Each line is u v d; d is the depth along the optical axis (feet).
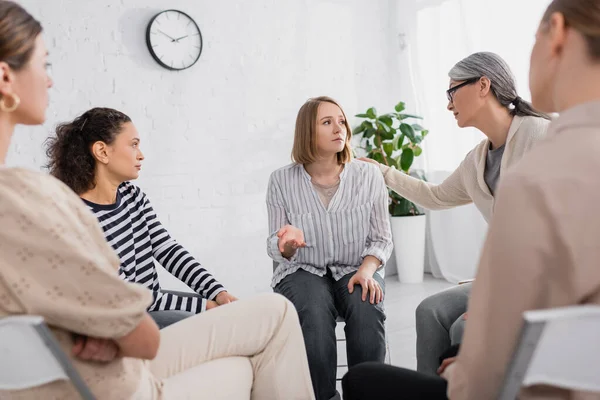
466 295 6.18
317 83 13.73
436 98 13.94
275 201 7.11
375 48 14.75
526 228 2.40
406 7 14.44
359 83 14.48
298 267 6.94
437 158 14.10
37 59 3.16
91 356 3.10
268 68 12.93
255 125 12.81
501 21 12.17
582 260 2.33
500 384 2.61
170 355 4.22
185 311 6.06
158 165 11.71
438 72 13.82
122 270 5.78
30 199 2.85
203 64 12.09
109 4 11.00
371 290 6.44
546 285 2.42
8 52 3.00
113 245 5.75
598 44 2.61
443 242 14.23
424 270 15.39
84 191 5.74
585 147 2.44
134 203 6.27
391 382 3.33
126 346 3.08
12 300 2.83
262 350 4.49
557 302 2.42
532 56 2.99
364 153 14.75
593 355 2.47
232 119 12.50
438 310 6.00
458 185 7.13
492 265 2.52
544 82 2.92
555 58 2.83
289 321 4.48
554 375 2.56
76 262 2.85
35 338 2.70
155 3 11.46
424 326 6.01
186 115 11.94
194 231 12.16
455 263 14.02
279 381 4.45
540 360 2.48
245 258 12.77
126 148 5.71
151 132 11.59
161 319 5.74
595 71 2.66
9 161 10.16
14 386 2.99
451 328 5.66
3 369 2.88
